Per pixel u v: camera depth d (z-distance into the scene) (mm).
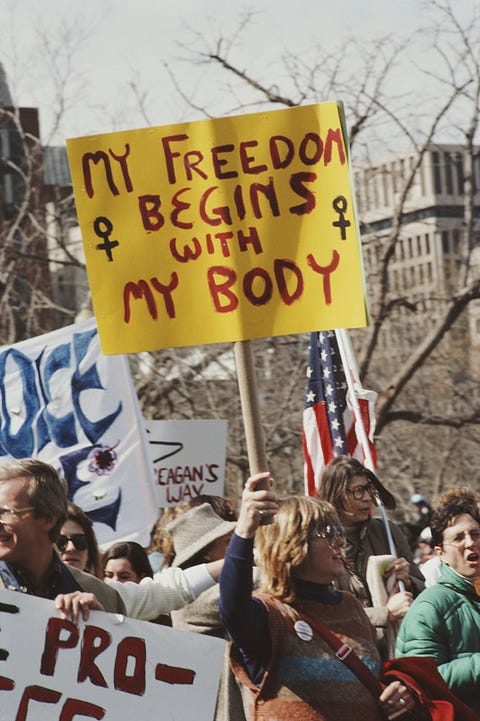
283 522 5270
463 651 6387
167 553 8383
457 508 6629
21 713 4910
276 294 5734
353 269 5719
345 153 5762
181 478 11570
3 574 5086
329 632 5180
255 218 5781
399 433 29359
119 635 5055
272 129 5805
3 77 28859
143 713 5047
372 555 7402
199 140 5824
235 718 5910
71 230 30578
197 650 5141
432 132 25141
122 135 5836
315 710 5047
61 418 10000
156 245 5805
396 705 5199
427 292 29203
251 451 5180
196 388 24906
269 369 25781
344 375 9039
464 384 29578
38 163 26906
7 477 5035
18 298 26547
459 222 29219
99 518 9852
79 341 10109
